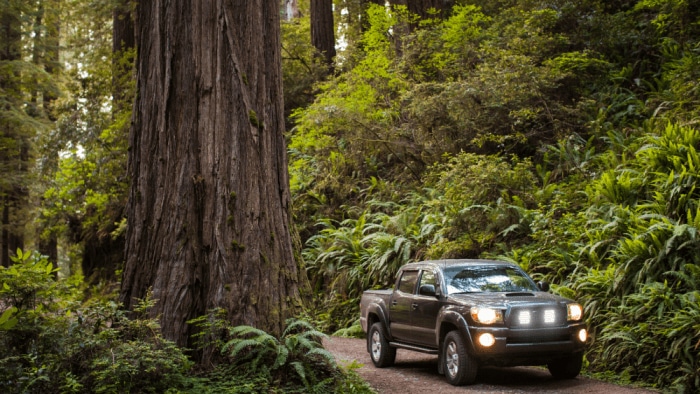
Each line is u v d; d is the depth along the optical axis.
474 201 16.42
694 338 9.50
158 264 9.37
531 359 9.66
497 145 19.34
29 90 32.41
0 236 37.47
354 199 22.44
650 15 22.12
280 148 10.26
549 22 20.81
